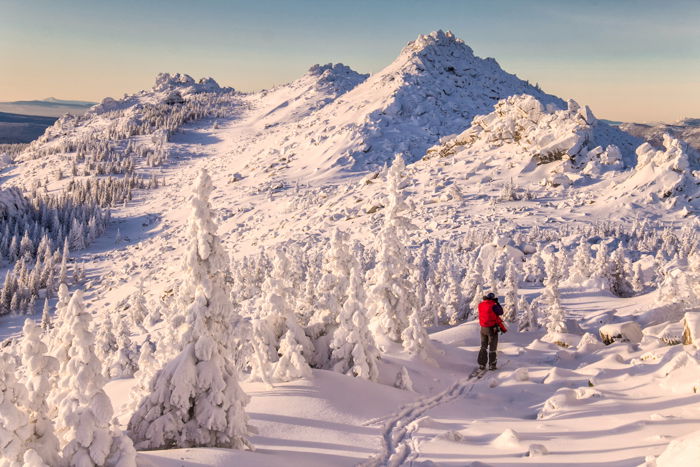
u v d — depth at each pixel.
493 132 124.25
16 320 132.62
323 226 104.50
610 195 84.75
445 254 56.44
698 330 10.09
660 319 17.59
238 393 7.84
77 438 5.63
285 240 104.75
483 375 13.16
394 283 15.58
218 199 193.00
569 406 8.64
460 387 12.15
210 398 7.55
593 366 11.46
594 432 7.10
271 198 177.12
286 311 11.86
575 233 67.19
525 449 6.79
